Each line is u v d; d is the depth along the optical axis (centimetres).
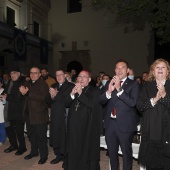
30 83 486
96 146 354
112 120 344
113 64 1695
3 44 1352
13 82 523
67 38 1830
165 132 265
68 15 1827
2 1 1352
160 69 282
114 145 348
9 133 537
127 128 333
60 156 470
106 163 468
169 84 280
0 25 1224
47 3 1834
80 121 354
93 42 1753
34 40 1570
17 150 544
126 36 1662
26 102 472
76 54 1797
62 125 390
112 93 342
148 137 275
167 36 993
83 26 1778
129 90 332
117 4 1004
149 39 1600
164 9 916
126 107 334
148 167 281
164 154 262
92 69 1752
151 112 276
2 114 560
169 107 266
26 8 1584
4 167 448
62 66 1842
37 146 500
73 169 353
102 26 1727
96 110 354
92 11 1750
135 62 1641
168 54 1573
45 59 1706
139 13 1009
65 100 367
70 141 357
